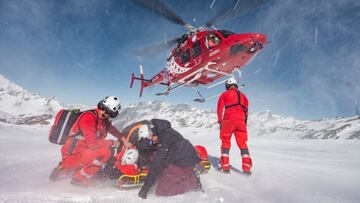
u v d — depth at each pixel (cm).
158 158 285
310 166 478
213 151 717
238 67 775
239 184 347
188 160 303
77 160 323
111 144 348
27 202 227
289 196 287
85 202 244
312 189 319
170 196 284
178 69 859
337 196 289
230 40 712
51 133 327
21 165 421
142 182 309
